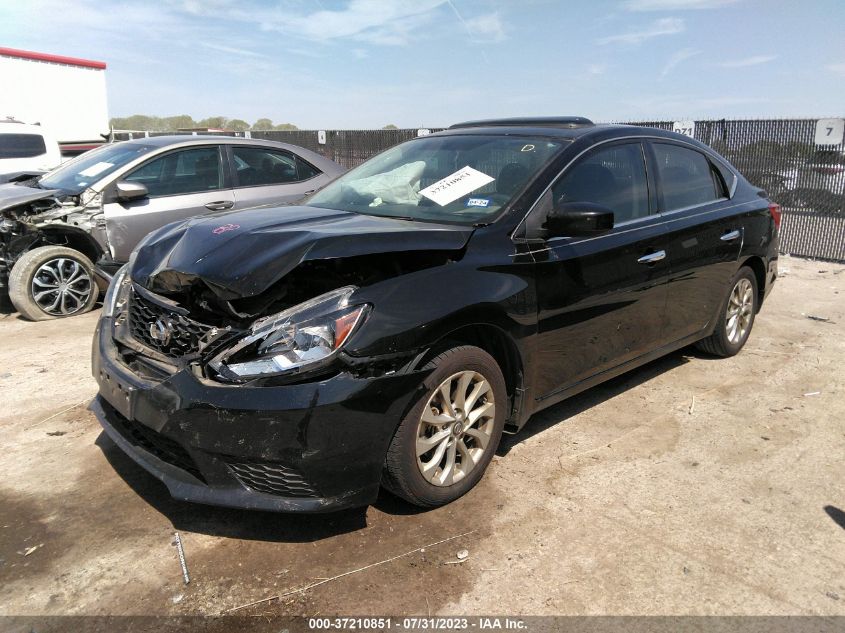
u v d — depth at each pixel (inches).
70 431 154.5
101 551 110.4
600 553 111.7
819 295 297.0
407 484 115.0
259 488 104.8
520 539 115.0
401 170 159.3
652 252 157.6
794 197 387.5
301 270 110.1
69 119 580.4
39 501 125.0
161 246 131.0
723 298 192.5
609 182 153.1
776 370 199.3
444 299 113.6
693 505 126.6
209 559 108.7
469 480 126.4
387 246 111.9
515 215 131.7
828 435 156.9
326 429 101.5
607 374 156.6
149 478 133.7
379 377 105.4
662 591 103.0
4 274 258.5
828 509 126.2
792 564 110.0
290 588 102.2
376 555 110.1
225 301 108.9
